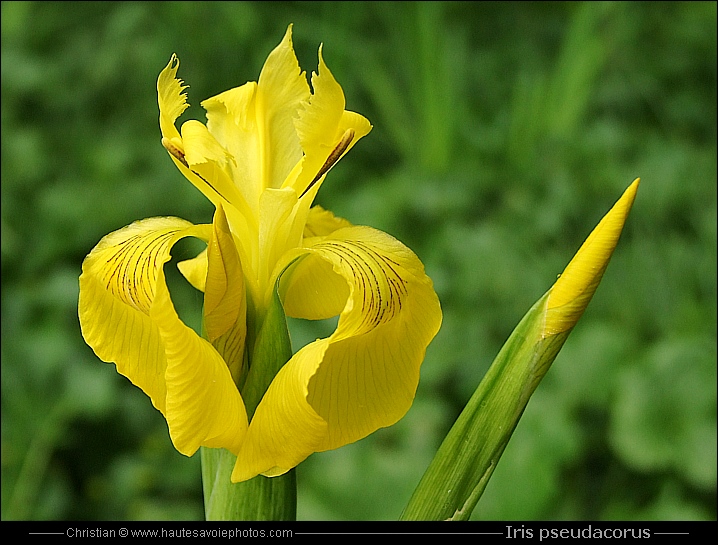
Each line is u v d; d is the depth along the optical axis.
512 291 0.81
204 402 0.46
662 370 0.73
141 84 1.08
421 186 0.93
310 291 0.50
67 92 1.08
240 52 1.11
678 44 1.24
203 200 0.91
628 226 0.94
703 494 0.70
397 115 1.08
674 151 1.00
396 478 0.66
